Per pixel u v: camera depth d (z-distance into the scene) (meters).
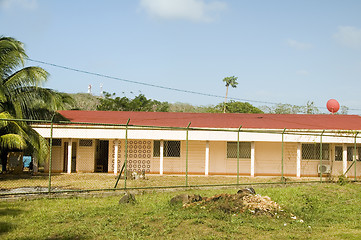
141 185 18.06
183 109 67.06
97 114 27.94
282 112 50.62
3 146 21.14
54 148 25.08
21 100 22.11
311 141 23.70
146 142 25.16
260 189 16.83
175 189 16.14
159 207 11.53
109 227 9.16
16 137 19.09
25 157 31.62
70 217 10.23
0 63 21.27
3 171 23.88
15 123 19.98
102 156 27.14
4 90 20.73
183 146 25.14
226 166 25.17
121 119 26.23
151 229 9.05
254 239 8.50
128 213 10.74
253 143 24.17
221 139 23.69
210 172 25.11
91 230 8.95
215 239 8.35
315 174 25.17
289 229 9.47
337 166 25.14
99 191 14.62
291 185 18.42
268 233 9.04
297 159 24.11
